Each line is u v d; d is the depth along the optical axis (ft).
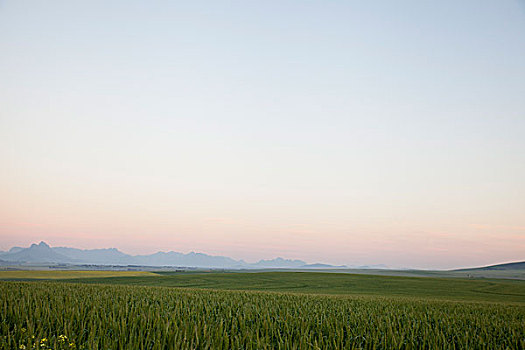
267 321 48.60
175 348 30.83
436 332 46.24
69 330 34.83
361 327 48.93
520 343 45.09
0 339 31.48
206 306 63.05
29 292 66.23
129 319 41.09
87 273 274.36
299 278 234.58
